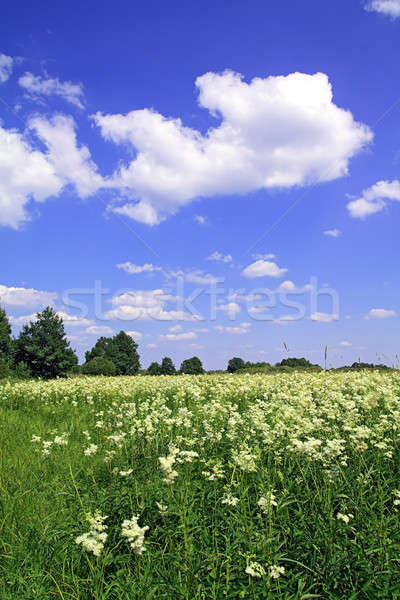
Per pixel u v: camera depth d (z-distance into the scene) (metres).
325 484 4.36
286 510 4.13
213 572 3.28
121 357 68.88
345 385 10.53
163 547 3.97
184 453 4.59
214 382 14.46
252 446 5.58
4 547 4.11
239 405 9.98
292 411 6.21
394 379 10.77
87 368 56.25
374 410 7.00
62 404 13.42
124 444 6.35
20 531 4.45
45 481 5.91
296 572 3.57
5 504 5.10
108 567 3.79
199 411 7.84
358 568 3.39
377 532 3.66
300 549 3.69
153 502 4.41
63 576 3.44
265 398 9.73
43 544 4.12
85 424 10.14
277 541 3.69
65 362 47.59
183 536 3.95
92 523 3.49
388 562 3.40
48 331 48.12
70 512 4.76
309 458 4.66
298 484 4.66
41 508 5.00
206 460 5.43
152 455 5.98
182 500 4.22
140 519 4.33
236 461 4.48
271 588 3.27
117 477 5.27
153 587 3.32
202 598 3.18
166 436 6.54
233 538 3.80
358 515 3.96
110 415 9.87
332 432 6.08
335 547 3.58
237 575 3.35
